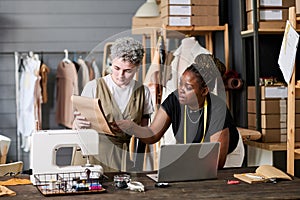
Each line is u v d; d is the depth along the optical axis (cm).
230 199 263
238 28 485
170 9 476
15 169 366
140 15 558
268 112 433
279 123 435
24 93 598
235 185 294
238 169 336
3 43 625
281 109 434
